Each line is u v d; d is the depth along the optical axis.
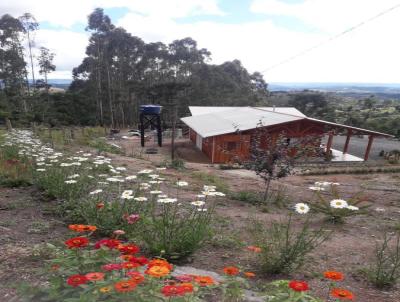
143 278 1.98
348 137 25.98
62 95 53.09
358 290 3.18
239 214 6.17
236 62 68.88
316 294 2.99
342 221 5.83
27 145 9.02
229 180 11.95
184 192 7.59
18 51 49.66
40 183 5.76
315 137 8.78
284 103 61.00
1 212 4.75
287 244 3.52
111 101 55.97
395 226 5.59
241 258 3.77
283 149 8.07
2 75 48.31
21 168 6.84
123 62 59.97
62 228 4.19
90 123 53.28
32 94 50.72
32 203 5.19
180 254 3.50
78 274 2.24
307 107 57.62
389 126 44.56
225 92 61.06
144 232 3.77
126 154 17.92
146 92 52.03
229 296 2.52
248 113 30.00
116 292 1.95
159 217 4.27
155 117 29.09
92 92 56.91
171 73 62.69
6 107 39.28
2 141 10.19
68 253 2.48
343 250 4.28
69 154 8.18
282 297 2.22
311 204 6.17
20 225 4.23
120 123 58.34
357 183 13.24
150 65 62.03
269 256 3.51
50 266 2.47
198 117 31.97
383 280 3.28
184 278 2.18
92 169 6.55
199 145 27.88
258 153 8.26
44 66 51.97
